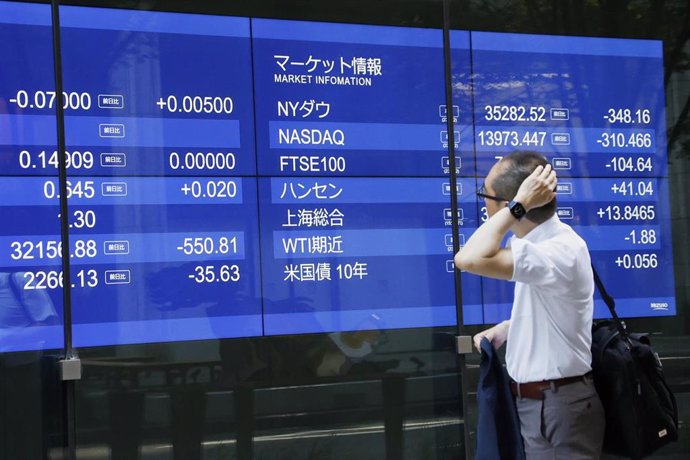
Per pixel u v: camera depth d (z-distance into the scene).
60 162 4.50
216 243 4.74
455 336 5.08
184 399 4.64
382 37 5.08
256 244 4.80
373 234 5.00
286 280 4.85
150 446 4.57
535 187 3.18
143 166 4.65
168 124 4.70
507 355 3.43
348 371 4.91
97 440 4.49
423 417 5.02
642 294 5.45
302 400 4.83
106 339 4.53
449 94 5.16
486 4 5.27
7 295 4.40
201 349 4.68
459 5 5.22
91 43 4.59
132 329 4.57
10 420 4.38
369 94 5.05
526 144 5.30
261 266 4.81
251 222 4.81
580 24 5.43
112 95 4.61
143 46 4.68
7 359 4.39
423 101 5.13
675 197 5.55
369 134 5.03
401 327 5.01
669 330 5.48
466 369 5.08
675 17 5.59
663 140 5.55
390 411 4.96
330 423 4.86
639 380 3.37
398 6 5.11
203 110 4.76
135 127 4.64
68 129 4.53
